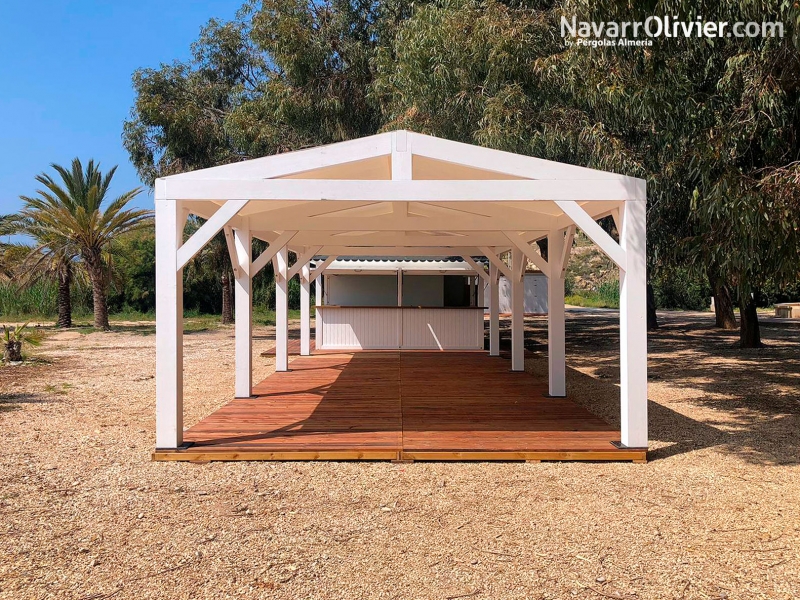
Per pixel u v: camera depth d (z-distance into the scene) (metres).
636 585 3.52
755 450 6.55
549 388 9.48
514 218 9.02
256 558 3.90
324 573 3.68
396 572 3.70
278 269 12.58
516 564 3.80
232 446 6.34
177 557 3.91
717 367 13.45
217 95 23.97
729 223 6.92
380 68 15.86
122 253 34.31
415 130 13.10
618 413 8.73
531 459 6.15
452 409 8.40
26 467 6.00
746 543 4.10
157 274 6.18
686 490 5.23
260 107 19.56
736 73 8.05
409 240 11.88
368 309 17.62
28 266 24.88
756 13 6.55
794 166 6.82
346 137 18.50
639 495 5.11
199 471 5.86
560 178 6.08
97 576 3.65
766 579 3.58
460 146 6.08
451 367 13.43
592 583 3.55
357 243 12.04
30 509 4.82
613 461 6.13
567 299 49.78
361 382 11.09
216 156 23.30
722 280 7.57
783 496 5.05
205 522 4.53
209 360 15.12
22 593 3.43
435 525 4.46
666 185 10.07
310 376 11.95
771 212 6.51
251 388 9.66
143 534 4.30
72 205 24.17
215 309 35.91
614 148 9.96
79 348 18.00
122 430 7.64
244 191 6.03
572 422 7.52
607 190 6.06
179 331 6.31
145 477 5.66
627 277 6.12
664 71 8.13
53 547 4.08
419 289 18.66
